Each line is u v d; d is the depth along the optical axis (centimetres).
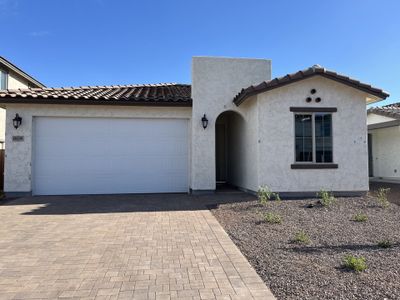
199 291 444
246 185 1394
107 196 1305
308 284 456
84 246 643
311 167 1232
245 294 434
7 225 816
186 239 690
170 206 1070
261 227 776
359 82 1219
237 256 582
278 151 1223
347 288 439
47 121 1350
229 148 1719
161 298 423
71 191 1353
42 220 872
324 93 1251
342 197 1191
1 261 561
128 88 1700
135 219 880
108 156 1379
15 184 1309
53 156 1350
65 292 441
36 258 575
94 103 1323
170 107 1400
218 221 853
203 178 1371
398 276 474
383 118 1819
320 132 1253
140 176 1393
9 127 1313
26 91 1354
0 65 2045
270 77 1419
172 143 1413
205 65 1393
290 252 595
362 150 1257
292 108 1231
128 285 463
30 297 428
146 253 600
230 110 1395
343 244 637
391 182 1781
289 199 1165
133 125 1395
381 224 791
